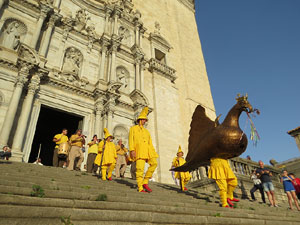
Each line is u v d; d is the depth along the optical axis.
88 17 20.02
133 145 5.98
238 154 6.02
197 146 6.79
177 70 26.83
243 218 4.96
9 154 10.19
